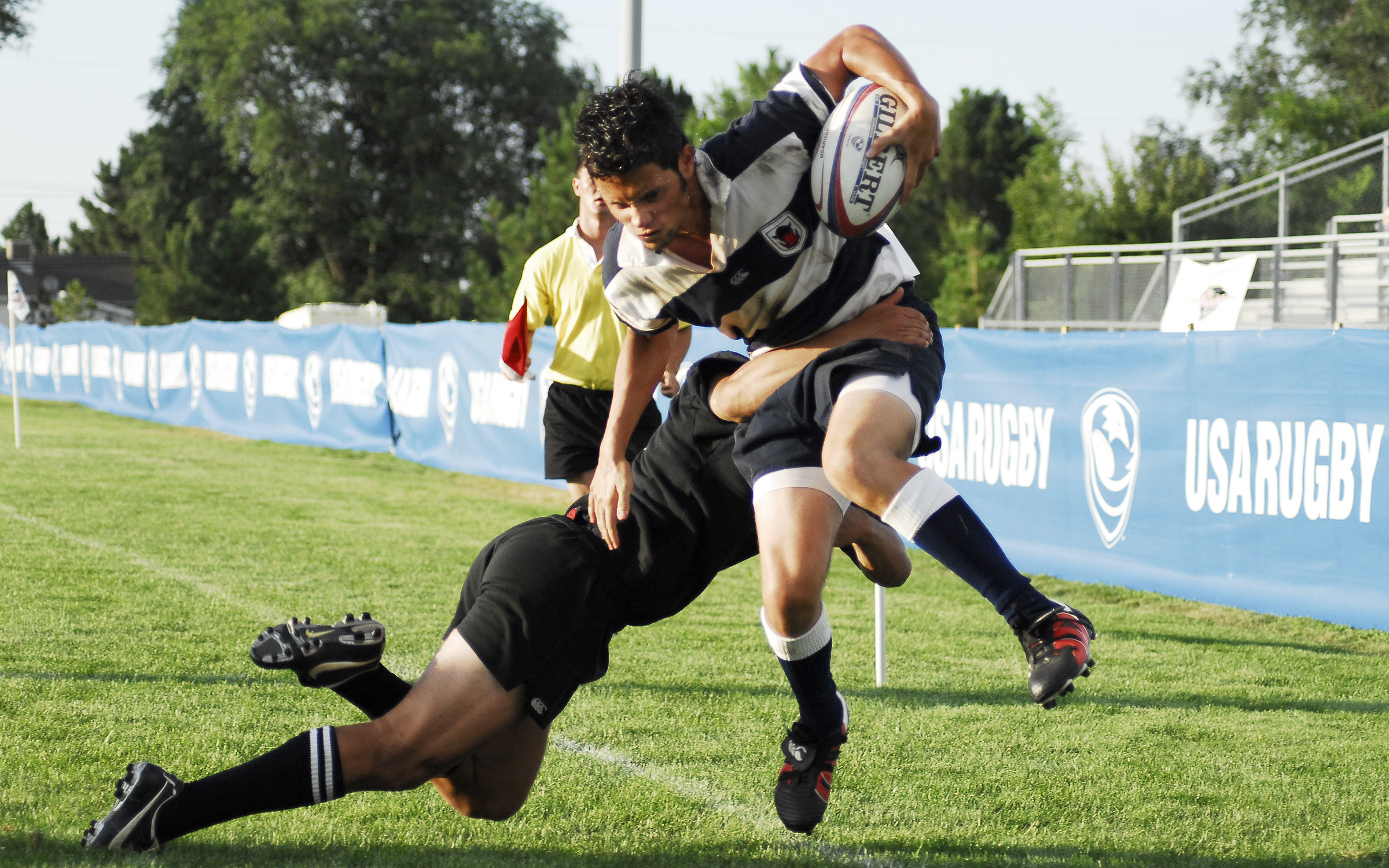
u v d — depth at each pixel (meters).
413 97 85.06
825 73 4.64
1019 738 7.38
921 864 5.32
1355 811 6.10
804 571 4.74
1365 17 72.62
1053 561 13.69
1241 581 11.71
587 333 9.51
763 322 4.92
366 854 5.18
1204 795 6.34
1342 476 10.80
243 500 18.77
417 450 25.06
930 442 4.77
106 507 17.31
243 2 84.31
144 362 35.56
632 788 6.32
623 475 5.05
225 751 6.57
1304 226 29.30
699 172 4.40
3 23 65.31
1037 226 49.97
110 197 127.44
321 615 10.57
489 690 4.63
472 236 89.88
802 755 5.32
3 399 44.44
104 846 4.66
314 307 53.81
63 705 7.36
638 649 9.77
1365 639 10.46
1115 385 12.84
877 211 4.52
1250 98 76.81
